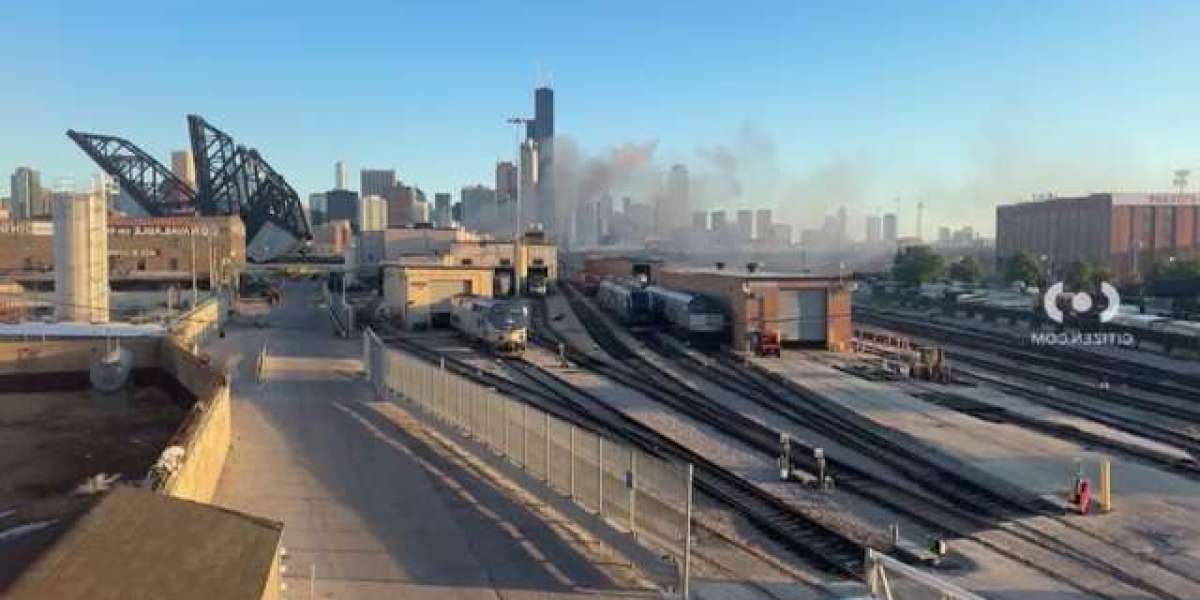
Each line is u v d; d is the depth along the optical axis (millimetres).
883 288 102438
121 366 44031
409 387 33688
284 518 21500
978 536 20453
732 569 18203
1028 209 154750
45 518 23938
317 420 32656
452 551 19266
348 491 23734
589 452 20344
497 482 24516
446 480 24750
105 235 67000
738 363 47844
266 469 26000
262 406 35312
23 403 41531
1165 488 24312
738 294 53094
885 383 41344
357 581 17562
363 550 19297
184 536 13758
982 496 24031
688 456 27734
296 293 109312
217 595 12023
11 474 29359
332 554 19047
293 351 52844
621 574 18016
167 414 39156
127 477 28969
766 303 52375
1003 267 122938
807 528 20969
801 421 33125
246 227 155000
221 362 47219
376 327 65875
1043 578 17891
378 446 28656
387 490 23797
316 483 24500
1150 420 35219
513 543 19750
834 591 16875
